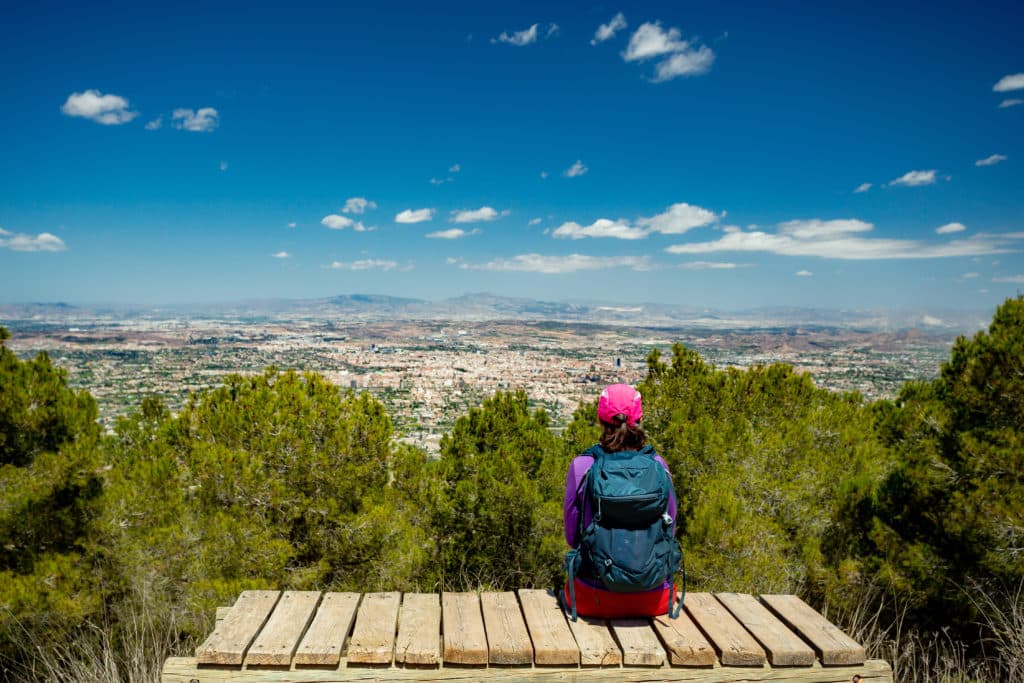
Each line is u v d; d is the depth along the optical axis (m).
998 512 4.42
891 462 6.34
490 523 6.21
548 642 2.59
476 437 6.68
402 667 2.51
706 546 5.27
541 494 6.33
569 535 2.90
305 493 6.11
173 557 5.40
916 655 4.49
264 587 5.33
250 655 2.46
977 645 4.51
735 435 6.73
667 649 2.61
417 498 6.78
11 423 4.88
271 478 5.89
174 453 6.47
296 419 6.21
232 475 5.75
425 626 2.74
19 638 4.50
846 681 2.59
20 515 4.87
